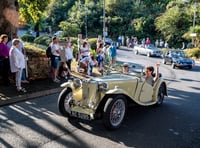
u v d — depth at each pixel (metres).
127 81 7.79
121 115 7.17
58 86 10.99
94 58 17.06
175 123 7.72
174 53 23.22
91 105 7.10
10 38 12.62
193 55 32.44
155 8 63.84
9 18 12.62
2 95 9.20
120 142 6.30
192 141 6.52
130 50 37.72
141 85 8.27
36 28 43.12
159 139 6.56
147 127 7.30
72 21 62.56
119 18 60.72
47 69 12.34
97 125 7.25
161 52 30.48
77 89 7.52
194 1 47.69
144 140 6.47
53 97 9.83
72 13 63.66
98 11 63.72
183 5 49.47
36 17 20.06
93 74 14.49
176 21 46.75
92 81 7.21
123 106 7.19
